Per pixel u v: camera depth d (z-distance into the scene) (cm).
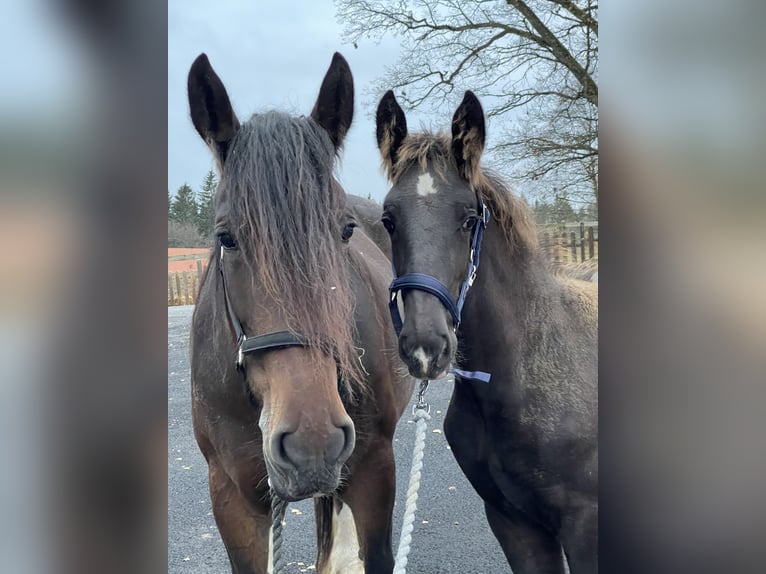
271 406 170
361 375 212
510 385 223
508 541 243
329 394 166
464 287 213
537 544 241
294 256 167
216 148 193
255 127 183
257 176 172
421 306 197
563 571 248
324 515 288
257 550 238
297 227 169
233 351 210
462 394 237
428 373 196
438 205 208
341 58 206
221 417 225
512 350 224
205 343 235
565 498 219
